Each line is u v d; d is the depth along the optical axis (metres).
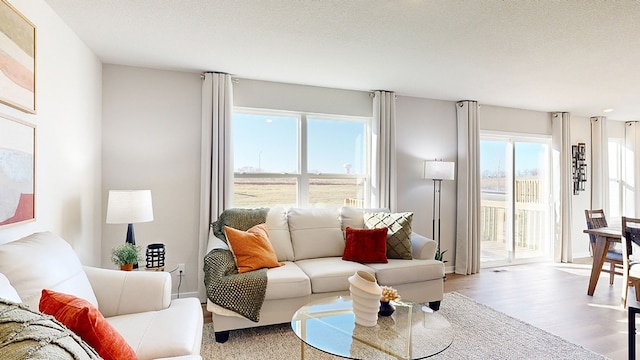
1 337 0.74
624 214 5.87
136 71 3.26
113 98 3.19
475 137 4.56
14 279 1.31
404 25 2.38
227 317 2.46
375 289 1.89
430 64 3.18
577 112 5.25
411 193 4.39
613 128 5.84
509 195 5.04
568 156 5.18
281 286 2.53
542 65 3.17
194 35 2.57
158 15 2.26
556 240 5.15
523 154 5.14
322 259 3.20
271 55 2.97
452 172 4.14
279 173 3.86
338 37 2.60
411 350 1.67
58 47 2.26
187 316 1.78
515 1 2.04
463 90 4.06
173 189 3.38
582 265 4.93
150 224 3.31
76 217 2.58
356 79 3.66
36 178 1.97
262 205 3.79
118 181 3.20
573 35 2.51
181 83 3.41
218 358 2.25
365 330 1.86
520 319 2.92
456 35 2.54
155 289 1.91
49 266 1.47
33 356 0.69
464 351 2.34
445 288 3.80
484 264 4.84
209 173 3.37
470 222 4.49
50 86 2.16
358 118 4.16
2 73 1.61
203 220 3.34
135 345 1.45
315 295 2.68
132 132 3.25
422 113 4.45
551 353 2.33
